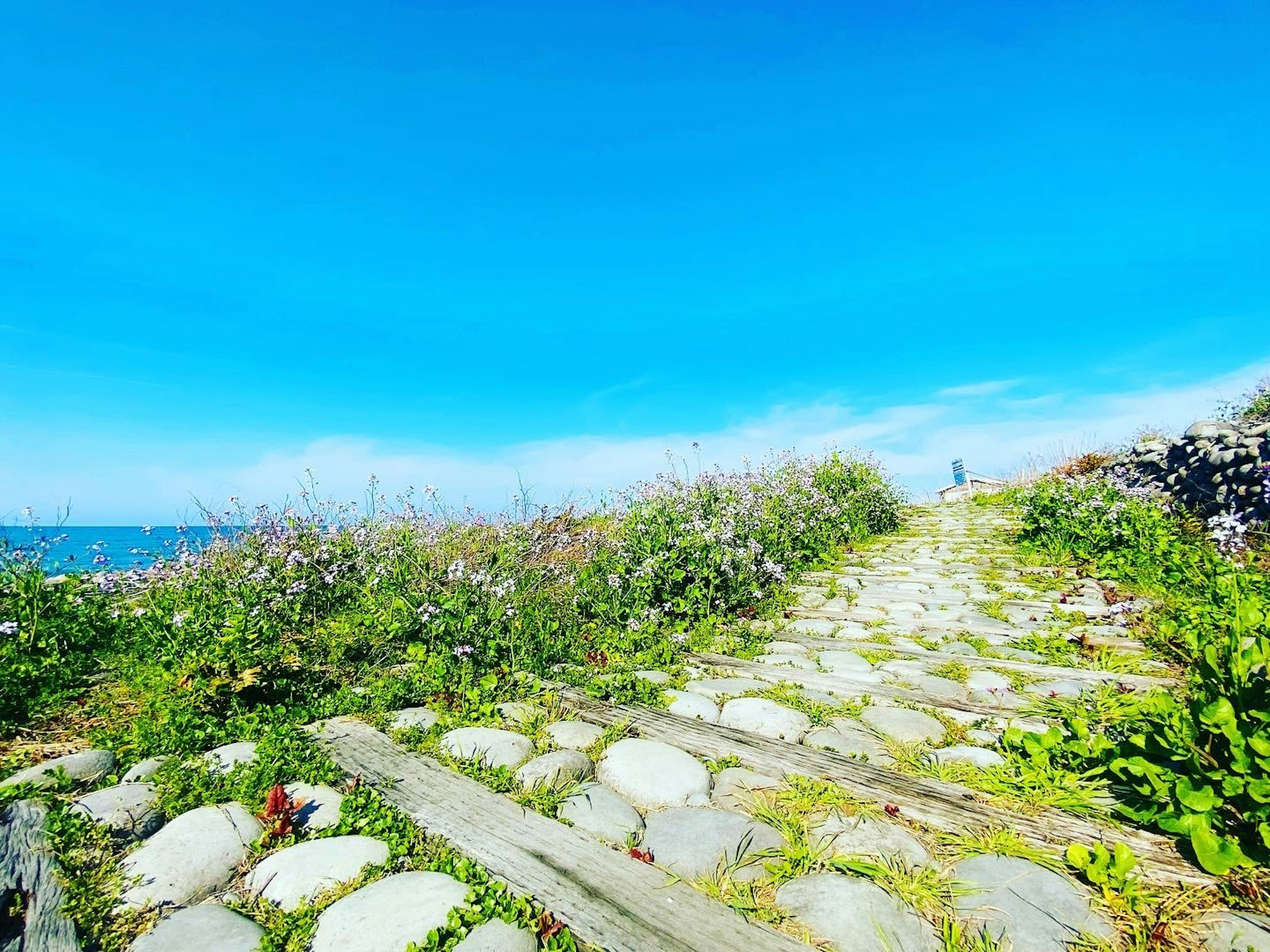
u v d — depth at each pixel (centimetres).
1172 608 586
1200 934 208
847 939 212
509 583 564
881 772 319
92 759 332
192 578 624
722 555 695
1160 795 262
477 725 389
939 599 712
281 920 221
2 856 240
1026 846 256
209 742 357
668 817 288
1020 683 454
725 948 207
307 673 482
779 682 468
